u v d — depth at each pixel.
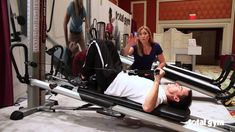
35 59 2.89
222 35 9.77
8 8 2.95
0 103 2.93
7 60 2.83
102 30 4.81
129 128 2.55
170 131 2.50
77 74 3.26
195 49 6.57
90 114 2.95
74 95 2.62
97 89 2.65
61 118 2.77
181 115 2.12
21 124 2.55
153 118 2.24
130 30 9.16
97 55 2.54
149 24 10.77
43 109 2.98
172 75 3.86
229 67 4.25
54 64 3.77
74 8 4.71
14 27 3.10
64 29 4.40
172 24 10.35
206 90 3.74
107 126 2.58
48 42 3.89
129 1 11.03
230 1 9.38
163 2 10.40
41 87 2.83
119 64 2.78
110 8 6.52
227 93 3.78
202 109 3.39
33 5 2.78
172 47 7.27
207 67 9.32
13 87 3.25
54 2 3.71
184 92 2.24
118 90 2.45
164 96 2.25
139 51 3.50
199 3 9.79
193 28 10.21
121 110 2.35
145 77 2.57
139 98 2.34
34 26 2.82
